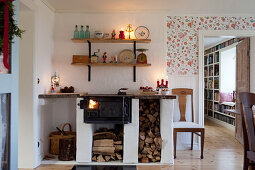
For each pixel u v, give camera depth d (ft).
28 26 9.88
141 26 12.31
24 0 8.87
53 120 12.41
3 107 5.32
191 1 11.07
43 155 11.05
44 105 11.16
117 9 12.17
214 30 12.64
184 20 12.73
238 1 11.08
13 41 5.57
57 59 12.44
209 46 23.99
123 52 12.19
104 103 10.38
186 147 13.04
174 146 11.37
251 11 12.38
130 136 10.49
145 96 10.44
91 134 10.71
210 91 23.93
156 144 10.59
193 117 12.39
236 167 10.24
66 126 12.48
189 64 12.76
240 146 13.75
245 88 14.46
